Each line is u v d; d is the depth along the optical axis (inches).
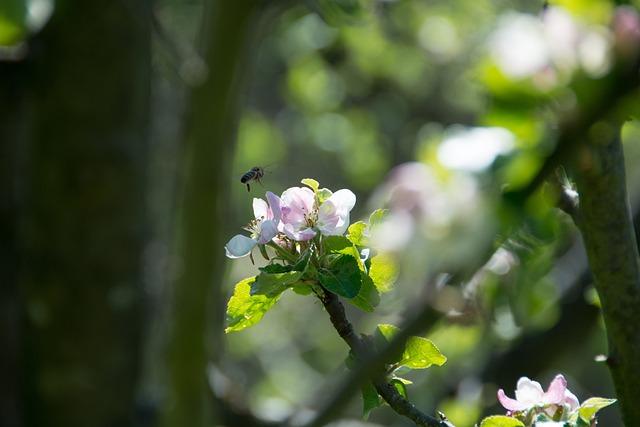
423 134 706.2
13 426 361.4
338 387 127.5
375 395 133.7
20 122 363.3
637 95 76.8
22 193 364.8
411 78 721.0
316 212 130.9
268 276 127.7
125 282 356.8
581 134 76.6
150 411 363.9
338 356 800.9
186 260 264.2
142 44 352.5
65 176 350.9
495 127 91.4
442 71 729.0
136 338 361.4
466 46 692.7
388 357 94.7
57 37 346.9
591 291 174.7
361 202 786.2
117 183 351.6
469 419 332.2
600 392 647.8
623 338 133.9
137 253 359.3
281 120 833.5
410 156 748.6
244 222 716.0
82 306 354.0
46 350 355.9
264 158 766.5
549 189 127.1
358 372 95.5
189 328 259.0
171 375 259.3
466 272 92.4
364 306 132.9
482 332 355.6
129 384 359.6
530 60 85.1
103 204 351.9
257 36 289.9
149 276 391.9
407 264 207.8
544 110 85.1
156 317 399.9
